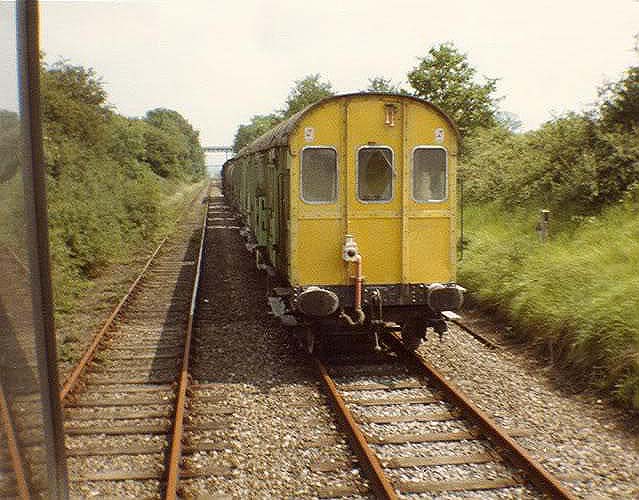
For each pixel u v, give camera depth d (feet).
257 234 47.14
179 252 63.21
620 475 16.78
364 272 26.86
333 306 25.63
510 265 35.19
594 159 40.04
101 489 16.24
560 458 17.78
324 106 26.30
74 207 49.16
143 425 20.22
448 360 26.89
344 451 18.40
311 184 26.45
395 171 26.81
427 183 27.20
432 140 27.02
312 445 18.74
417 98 26.63
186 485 16.37
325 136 26.37
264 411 21.48
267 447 18.69
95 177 65.05
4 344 8.91
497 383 23.95
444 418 20.62
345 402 21.98
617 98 41.27
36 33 9.16
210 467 17.34
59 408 9.86
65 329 32.68
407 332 28.12
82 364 25.30
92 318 35.32
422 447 18.52
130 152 122.62
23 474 9.05
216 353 28.25
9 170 9.09
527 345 28.63
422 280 27.25
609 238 32.94
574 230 37.50
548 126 48.44
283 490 16.22
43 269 9.46
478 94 67.56
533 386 23.70
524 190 47.11
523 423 20.21
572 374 24.43
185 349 27.25
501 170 53.83
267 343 29.76
